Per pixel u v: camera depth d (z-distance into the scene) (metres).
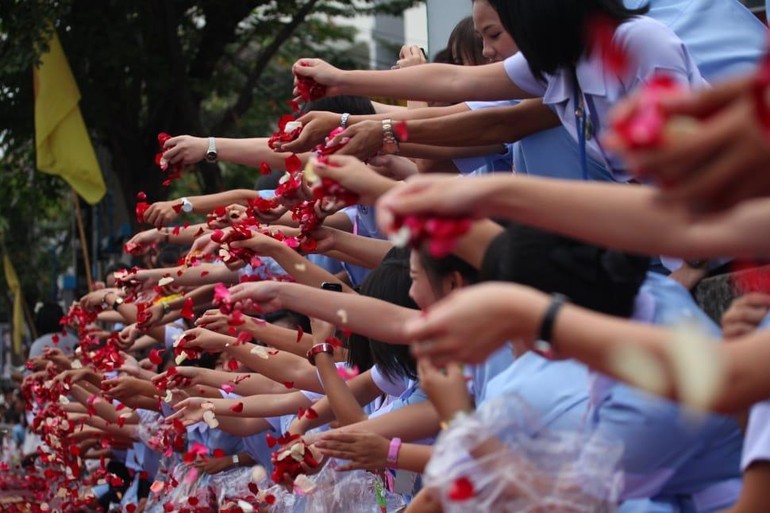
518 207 2.14
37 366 7.44
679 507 3.03
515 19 3.86
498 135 4.34
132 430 6.58
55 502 7.04
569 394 2.98
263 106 18.16
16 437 12.40
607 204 2.10
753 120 1.85
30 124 14.88
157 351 5.51
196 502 5.54
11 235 24.19
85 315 6.70
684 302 3.06
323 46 18.86
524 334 2.14
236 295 3.93
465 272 3.28
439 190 2.15
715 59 4.21
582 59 3.85
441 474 2.60
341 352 5.17
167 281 5.66
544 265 2.80
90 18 14.25
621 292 2.82
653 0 4.49
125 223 15.72
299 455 4.22
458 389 2.95
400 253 4.30
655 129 1.87
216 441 5.96
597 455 2.65
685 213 2.04
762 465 2.55
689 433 2.88
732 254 2.08
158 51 14.65
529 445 2.65
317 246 4.79
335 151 4.29
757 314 2.77
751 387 2.07
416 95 4.32
